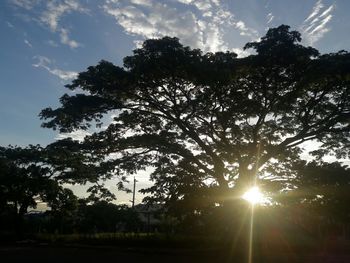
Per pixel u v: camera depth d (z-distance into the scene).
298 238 25.95
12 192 38.19
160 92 25.50
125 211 53.69
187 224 24.73
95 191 36.19
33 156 38.31
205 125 27.22
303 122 26.92
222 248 24.19
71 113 25.22
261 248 23.92
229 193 24.55
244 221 24.45
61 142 27.94
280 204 24.98
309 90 25.09
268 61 22.58
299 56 22.30
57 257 23.42
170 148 27.27
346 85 23.91
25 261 21.50
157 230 42.75
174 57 22.70
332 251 24.50
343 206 24.03
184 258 22.75
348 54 23.03
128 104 26.98
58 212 40.59
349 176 24.64
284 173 28.08
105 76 24.73
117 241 29.89
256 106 24.22
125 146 27.72
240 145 27.11
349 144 28.91
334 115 26.39
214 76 22.34
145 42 23.72
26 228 42.44
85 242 31.48
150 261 21.47
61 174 37.66
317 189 24.55
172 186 25.08
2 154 39.12
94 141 27.77
